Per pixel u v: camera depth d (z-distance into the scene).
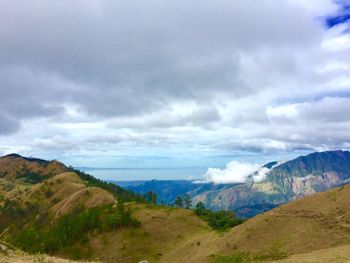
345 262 47.66
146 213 178.12
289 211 86.38
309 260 53.59
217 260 84.00
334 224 73.06
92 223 173.75
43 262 46.81
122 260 142.38
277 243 76.19
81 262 51.97
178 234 155.12
